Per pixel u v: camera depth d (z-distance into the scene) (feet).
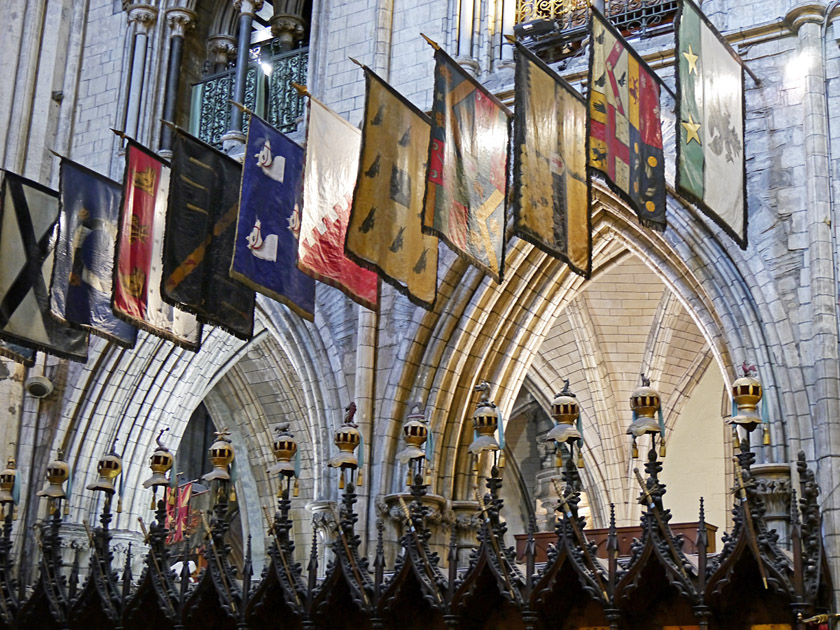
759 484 59.57
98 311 72.79
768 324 63.00
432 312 73.46
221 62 96.27
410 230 62.49
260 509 110.11
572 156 60.49
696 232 66.80
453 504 72.38
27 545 84.02
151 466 71.87
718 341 66.44
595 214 71.51
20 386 86.79
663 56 70.33
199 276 67.15
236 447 111.04
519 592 60.23
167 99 92.07
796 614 52.65
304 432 108.37
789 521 59.52
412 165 63.36
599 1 75.20
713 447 100.42
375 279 67.10
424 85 78.54
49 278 74.84
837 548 57.21
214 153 69.51
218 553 68.23
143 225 71.10
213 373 92.63
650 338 98.84
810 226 63.36
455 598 61.46
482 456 74.28
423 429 65.57
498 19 79.46
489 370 74.79
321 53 83.71
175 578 71.61
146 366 88.28
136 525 87.81
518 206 55.93
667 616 59.47
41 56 94.17
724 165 60.49
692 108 58.75
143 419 88.63
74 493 85.20
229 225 69.41
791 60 67.10
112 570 74.02
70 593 73.51
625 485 99.91
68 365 87.92
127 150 70.74
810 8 66.74
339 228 65.67
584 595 61.62
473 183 59.36
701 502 56.54
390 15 81.46
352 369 75.20
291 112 87.56
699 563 55.52
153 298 71.10
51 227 75.36
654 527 56.85
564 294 76.07
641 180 57.62
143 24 93.40
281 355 103.35
